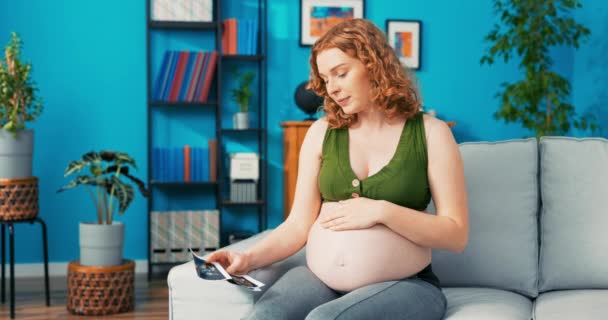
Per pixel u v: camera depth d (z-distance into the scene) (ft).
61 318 10.91
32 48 14.51
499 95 15.14
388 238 5.31
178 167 14.52
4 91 11.35
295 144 14.35
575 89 16.03
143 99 14.98
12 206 11.35
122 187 11.44
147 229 14.93
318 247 5.53
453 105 15.92
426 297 5.22
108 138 14.89
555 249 6.71
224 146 15.37
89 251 11.14
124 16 14.84
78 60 14.71
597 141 6.95
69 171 11.48
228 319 5.36
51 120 14.66
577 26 14.15
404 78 5.49
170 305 5.44
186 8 14.37
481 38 15.92
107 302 11.11
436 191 5.46
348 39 5.32
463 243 5.40
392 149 5.52
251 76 15.01
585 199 6.72
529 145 6.99
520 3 14.30
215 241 14.49
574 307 5.87
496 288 6.74
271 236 5.71
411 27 15.67
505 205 6.81
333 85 5.42
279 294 5.08
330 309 4.65
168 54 14.34
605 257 6.57
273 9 15.38
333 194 5.58
